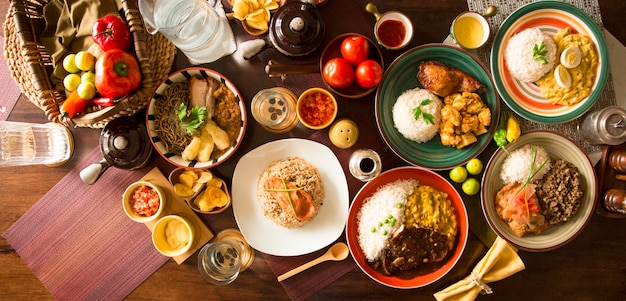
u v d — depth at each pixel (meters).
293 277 1.17
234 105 1.14
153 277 1.18
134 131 1.12
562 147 1.14
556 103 1.14
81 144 1.19
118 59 1.01
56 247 1.19
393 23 1.13
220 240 1.17
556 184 1.13
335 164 1.16
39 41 1.11
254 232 1.16
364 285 1.17
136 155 1.12
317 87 1.17
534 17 1.13
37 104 1.12
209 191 1.14
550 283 1.18
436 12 1.16
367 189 1.15
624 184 1.16
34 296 1.20
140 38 1.04
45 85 1.07
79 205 1.19
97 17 1.08
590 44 1.12
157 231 1.13
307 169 1.14
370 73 1.07
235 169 1.15
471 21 1.13
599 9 1.16
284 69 1.08
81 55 1.05
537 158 1.13
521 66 1.11
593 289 1.17
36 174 1.19
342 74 1.08
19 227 1.19
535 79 1.13
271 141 1.17
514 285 1.18
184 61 1.17
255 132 1.17
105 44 1.04
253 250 1.18
